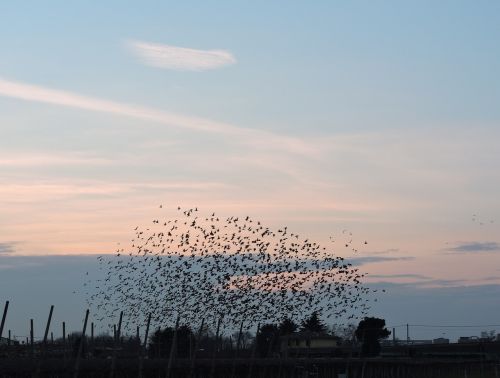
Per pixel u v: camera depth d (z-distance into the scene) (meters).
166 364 42.00
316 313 47.16
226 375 46.16
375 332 86.50
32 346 34.28
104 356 48.38
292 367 52.66
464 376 70.12
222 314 44.28
